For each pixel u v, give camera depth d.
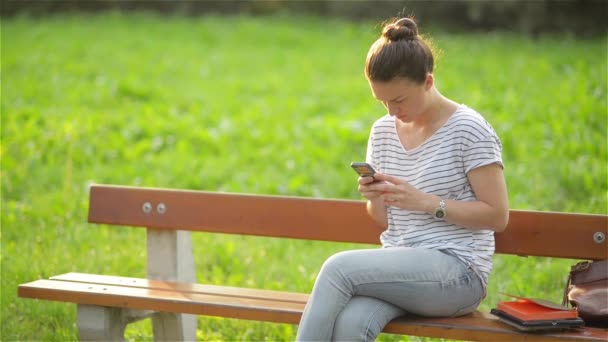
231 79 19.34
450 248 4.81
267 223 5.93
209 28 27.23
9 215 9.40
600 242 5.21
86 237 8.92
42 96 16.55
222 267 8.34
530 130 12.74
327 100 16.92
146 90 17.42
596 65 17.44
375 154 5.23
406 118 4.79
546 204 9.94
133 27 27.34
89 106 16.12
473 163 4.73
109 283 5.70
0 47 22.31
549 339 4.54
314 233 5.83
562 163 10.96
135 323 6.96
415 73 4.62
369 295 4.72
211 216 6.04
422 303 4.71
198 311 5.21
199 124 14.88
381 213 5.31
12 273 7.56
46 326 6.84
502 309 4.77
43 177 11.39
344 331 4.59
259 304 5.18
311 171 12.02
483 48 23.02
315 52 23.33
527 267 7.87
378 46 4.71
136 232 9.22
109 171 11.82
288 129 14.45
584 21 26.58
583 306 4.80
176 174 11.91
